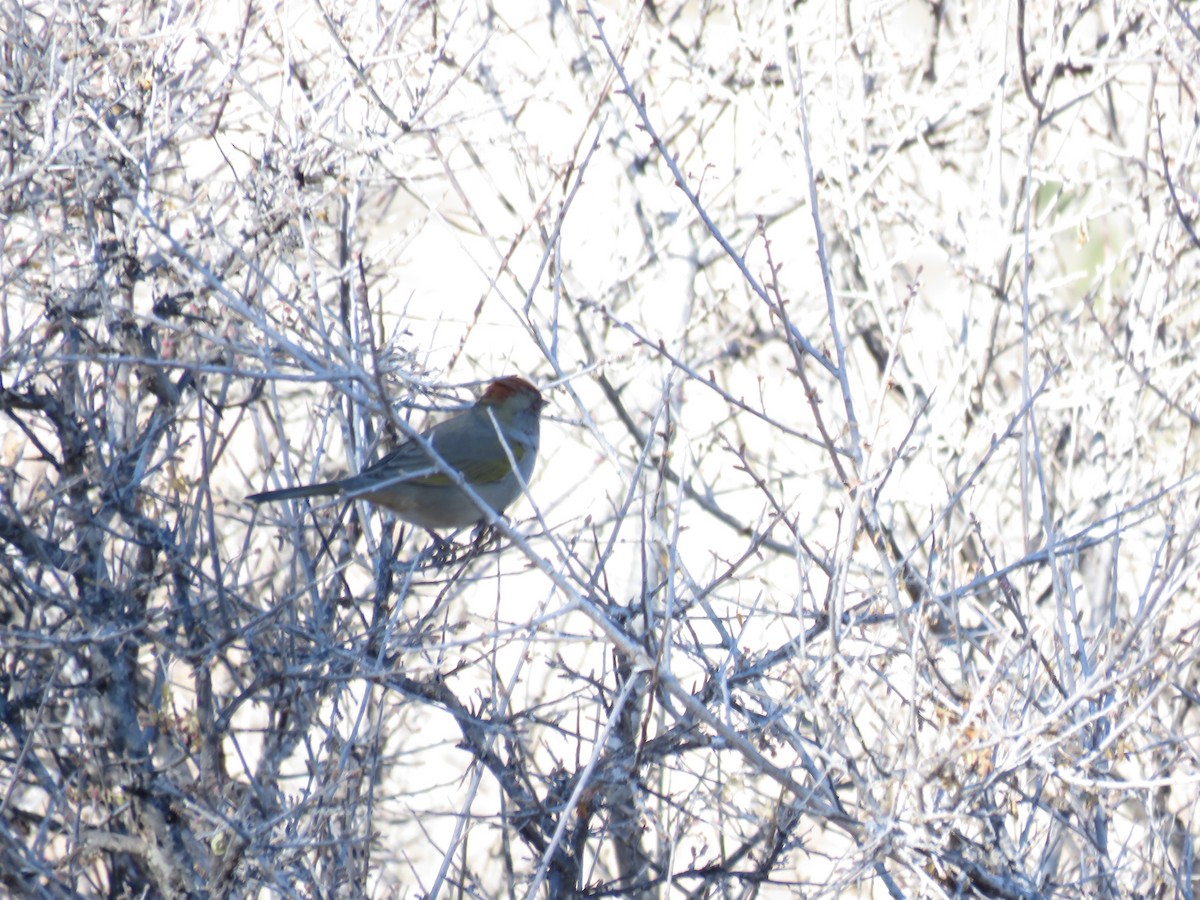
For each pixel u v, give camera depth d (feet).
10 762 32.73
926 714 30.60
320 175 35.76
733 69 51.19
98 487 33.42
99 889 33.45
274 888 29.43
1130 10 43.70
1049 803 28.66
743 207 54.95
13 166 33.60
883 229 52.44
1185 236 43.34
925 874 24.17
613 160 54.29
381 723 31.07
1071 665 27.66
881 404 26.58
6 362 32.65
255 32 37.01
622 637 25.82
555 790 31.48
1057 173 47.14
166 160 39.01
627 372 50.65
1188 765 32.07
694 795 33.81
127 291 34.73
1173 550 30.66
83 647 34.06
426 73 40.83
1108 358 43.96
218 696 38.01
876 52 52.65
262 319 27.96
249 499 32.40
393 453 34.17
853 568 32.40
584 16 52.06
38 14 35.35
